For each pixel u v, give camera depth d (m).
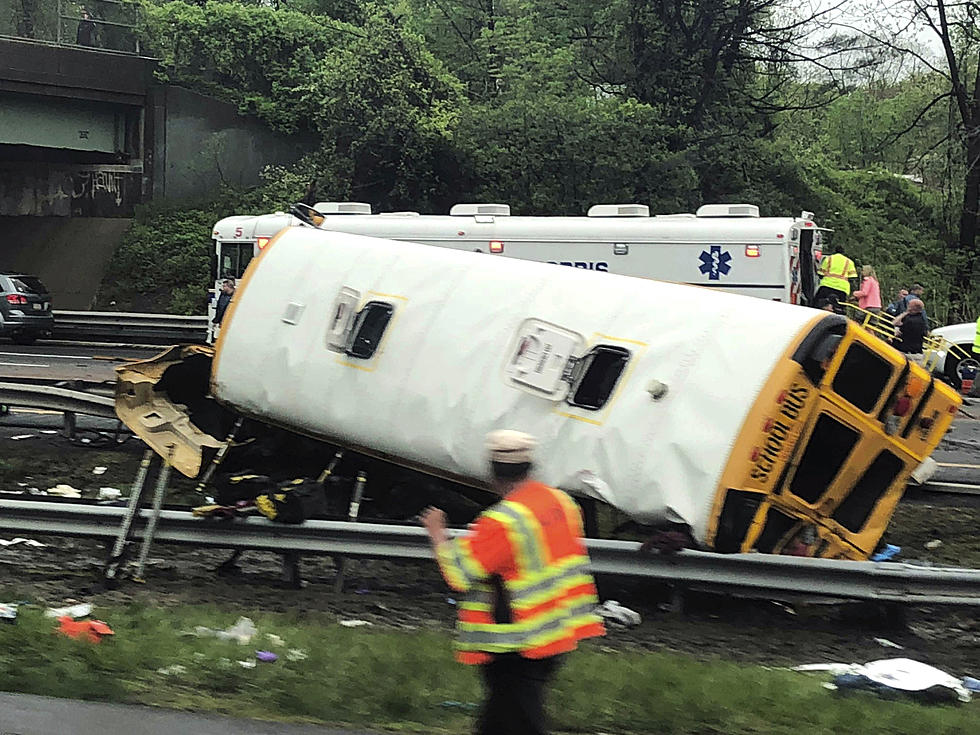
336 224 23.14
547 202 35.81
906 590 9.11
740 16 39.19
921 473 14.21
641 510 9.57
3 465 15.24
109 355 29.11
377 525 9.99
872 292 23.81
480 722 4.82
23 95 37.19
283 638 7.95
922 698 7.14
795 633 9.51
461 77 45.09
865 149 55.72
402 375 10.93
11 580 10.26
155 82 41.66
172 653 7.33
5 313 31.70
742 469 9.34
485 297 10.86
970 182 41.06
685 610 9.85
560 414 10.05
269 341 11.82
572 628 4.73
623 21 40.38
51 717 5.97
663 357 9.85
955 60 42.25
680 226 21.22
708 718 6.41
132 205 42.34
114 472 15.23
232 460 12.33
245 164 43.50
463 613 4.77
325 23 47.09
